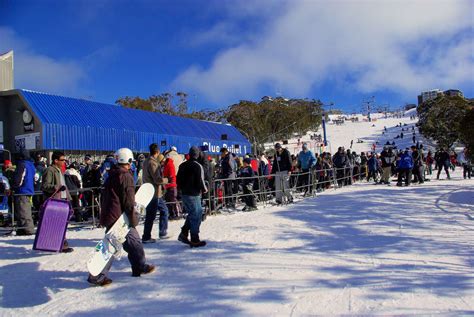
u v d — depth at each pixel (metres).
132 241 5.65
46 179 7.61
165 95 57.19
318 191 16.78
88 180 11.98
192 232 7.25
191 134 25.80
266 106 74.62
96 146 18.62
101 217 5.50
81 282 5.61
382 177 20.16
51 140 16.73
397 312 3.95
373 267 5.57
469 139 17.27
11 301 4.93
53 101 18.44
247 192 12.32
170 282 5.35
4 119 18.19
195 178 7.21
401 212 10.32
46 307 4.71
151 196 6.02
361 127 105.50
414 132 78.69
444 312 3.91
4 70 22.11
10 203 10.80
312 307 4.20
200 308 4.35
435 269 5.38
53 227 6.96
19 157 9.12
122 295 4.98
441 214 9.84
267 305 4.32
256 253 6.60
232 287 4.97
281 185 13.27
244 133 59.38
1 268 6.34
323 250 6.66
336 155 20.02
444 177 24.86
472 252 6.23
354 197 13.73
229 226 9.21
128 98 56.66
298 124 82.25
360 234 7.86
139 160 14.02
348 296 4.46
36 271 6.16
